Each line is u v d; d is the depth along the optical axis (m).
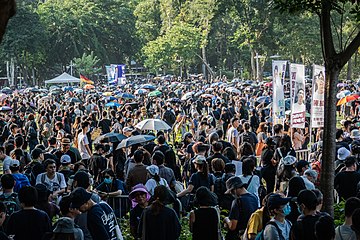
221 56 116.50
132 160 16.73
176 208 11.62
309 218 8.59
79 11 119.38
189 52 103.81
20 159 16.50
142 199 11.23
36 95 62.59
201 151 16.55
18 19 105.50
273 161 15.77
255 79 89.12
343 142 18.34
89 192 10.16
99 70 117.94
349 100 38.78
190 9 100.62
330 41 13.07
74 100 46.53
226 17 105.38
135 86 76.38
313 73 21.53
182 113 36.16
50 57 116.31
